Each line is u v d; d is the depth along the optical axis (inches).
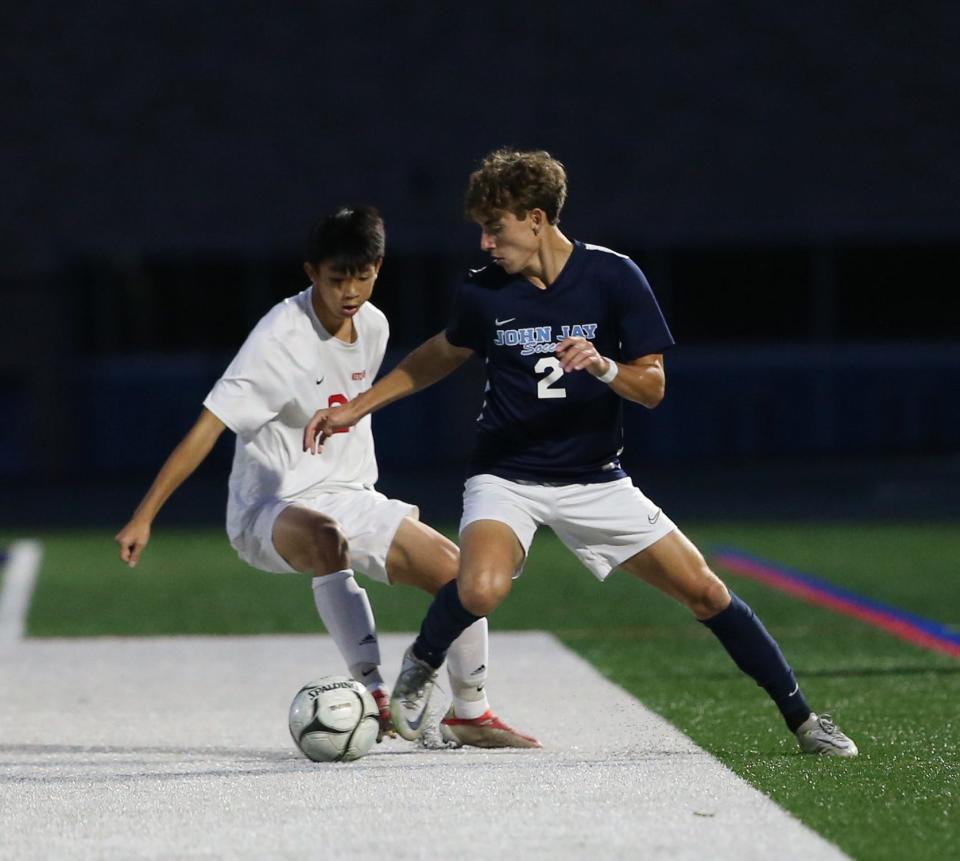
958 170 3900.1
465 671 962.7
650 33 3909.9
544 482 913.5
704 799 800.9
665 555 914.1
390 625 1648.6
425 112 3890.3
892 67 3905.0
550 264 893.2
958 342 3907.5
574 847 706.2
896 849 706.2
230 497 1034.1
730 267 3912.4
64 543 2645.2
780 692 929.5
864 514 2908.5
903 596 1831.9
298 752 978.7
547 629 1608.0
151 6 3892.7
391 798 815.1
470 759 931.3
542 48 3907.5
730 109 3902.6
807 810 780.6
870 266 3909.9
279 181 3882.9
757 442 3905.0
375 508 1002.1
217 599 1916.8
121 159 3868.1
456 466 3831.2
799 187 3897.6
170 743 1019.9
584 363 842.2
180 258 3875.5
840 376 3900.1
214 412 975.0
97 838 740.7
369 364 1029.8
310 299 1009.5
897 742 978.1
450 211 3860.7
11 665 1387.8
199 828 756.6
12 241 3833.7
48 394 3826.3
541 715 1093.8
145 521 944.3
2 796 840.3
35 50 3878.0
